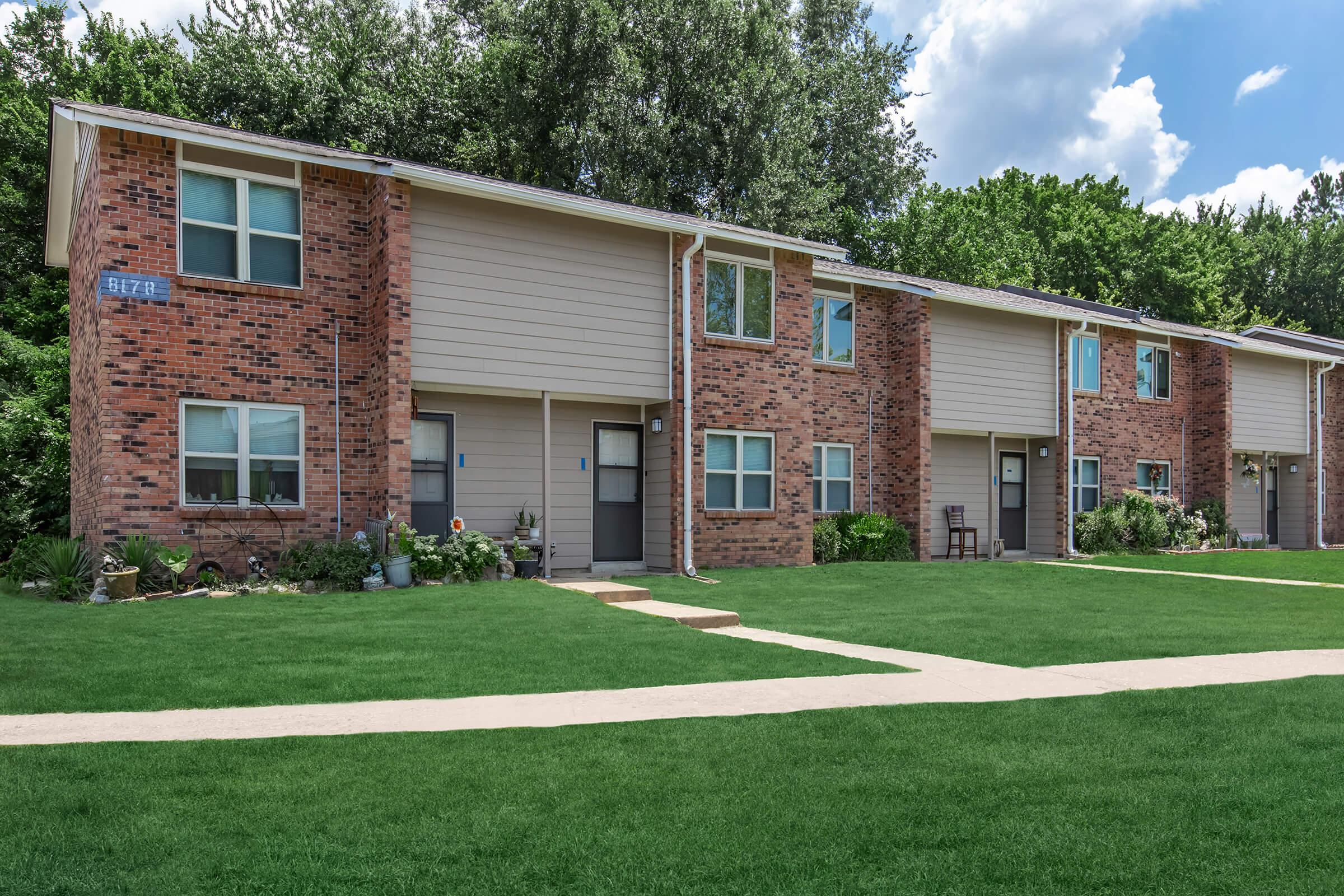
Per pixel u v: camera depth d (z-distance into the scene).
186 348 12.52
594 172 29.36
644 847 3.85
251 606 10.76
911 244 35.41
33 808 4.20
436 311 13.66
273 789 4.52
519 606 10.99
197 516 12.50
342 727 5.71
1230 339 25.39
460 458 15.07
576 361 14.86
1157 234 44.03
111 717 5.93
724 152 30.73
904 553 19.61
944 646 9.24
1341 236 51.56
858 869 3.67
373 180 13.80
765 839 3.96
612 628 9.66
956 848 3.88
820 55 39.31
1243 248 52.38
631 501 16.59
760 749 5.32
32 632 8.80
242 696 6.50
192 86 27.98
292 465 13.28
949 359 20.50
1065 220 47.06
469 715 6.10
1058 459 22.20
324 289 13.53
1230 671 7.94
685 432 15.81
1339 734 5.72
